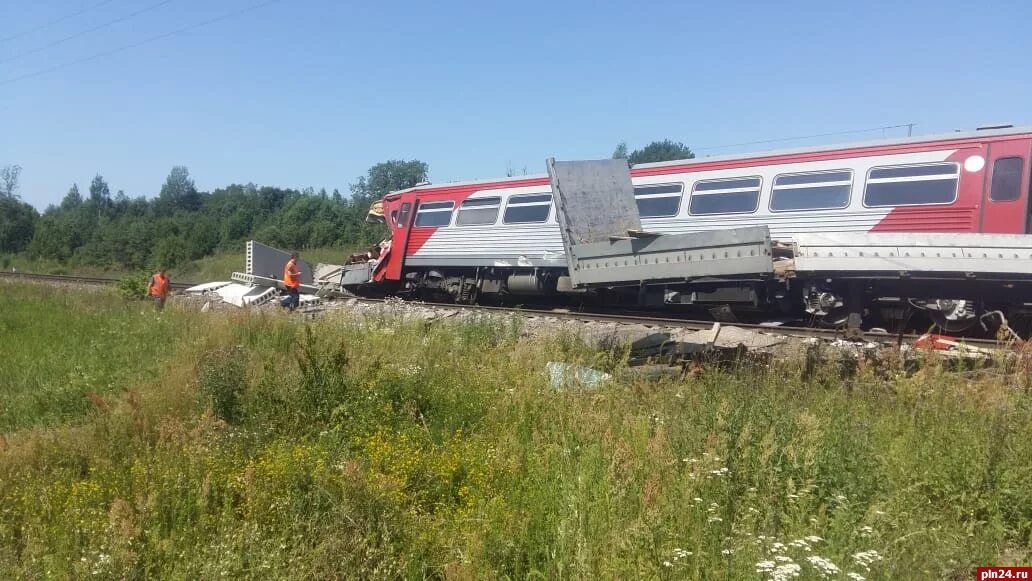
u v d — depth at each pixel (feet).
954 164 35.68
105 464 19.44
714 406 20.72
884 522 14.83
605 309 51.85
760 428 18.78
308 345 26.35
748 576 12.82
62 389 28.22
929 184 36.19
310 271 77.15
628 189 42.57
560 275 53.26
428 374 26.23
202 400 24.56
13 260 147.43
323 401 23.59
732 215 42.52
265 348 32.94
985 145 34.99
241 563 14.51
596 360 28.81
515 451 19.47
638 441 19.03
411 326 36.42
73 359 33.30
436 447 20.53
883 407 21.36
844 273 33.40
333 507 16.19
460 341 33.86
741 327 34.76
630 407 22.77
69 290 63.98
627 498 15.90
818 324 37.58
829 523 15.02
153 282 53.67
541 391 24.16
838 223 38.50
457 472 19.01
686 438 18.89
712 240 33.63
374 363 25.90
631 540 14.06
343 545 14.99
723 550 13.58
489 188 58.18
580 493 16.17
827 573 12.42
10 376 31.22
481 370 27.43
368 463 18.98
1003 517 15.49
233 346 30.86
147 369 30.76
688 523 14.62
